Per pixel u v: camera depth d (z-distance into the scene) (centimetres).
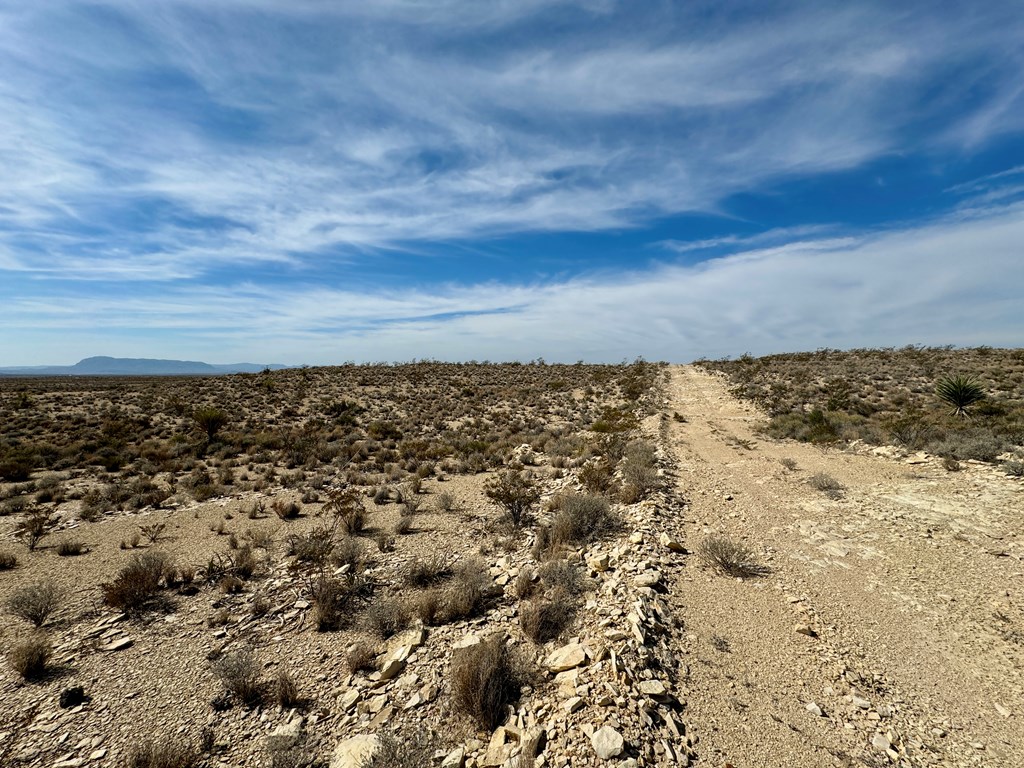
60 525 1234
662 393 3741
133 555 1020
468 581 746
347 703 516
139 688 570
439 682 537
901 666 547
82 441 2298
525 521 1126
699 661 550
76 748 477
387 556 956
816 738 438
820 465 1490
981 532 881
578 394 4066
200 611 761
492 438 2484
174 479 1731
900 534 909
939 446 1455
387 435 2611
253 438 2461
